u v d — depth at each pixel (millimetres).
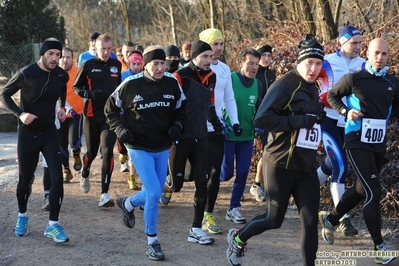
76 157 8055
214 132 5586
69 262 4828
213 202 5699
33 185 7672
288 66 7328
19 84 5133
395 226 5699
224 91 5812
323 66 5648
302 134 4074
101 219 6102
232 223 6059
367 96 4777
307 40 4086
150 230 4902
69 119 7738
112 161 6496
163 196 6512
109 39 6668
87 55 8164
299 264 4848
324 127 5582
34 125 5223
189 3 25281
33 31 26984
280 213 4211
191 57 5344
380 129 4801
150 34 34562
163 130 4906
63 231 5398
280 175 4164
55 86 5270
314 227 4098
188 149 5262
